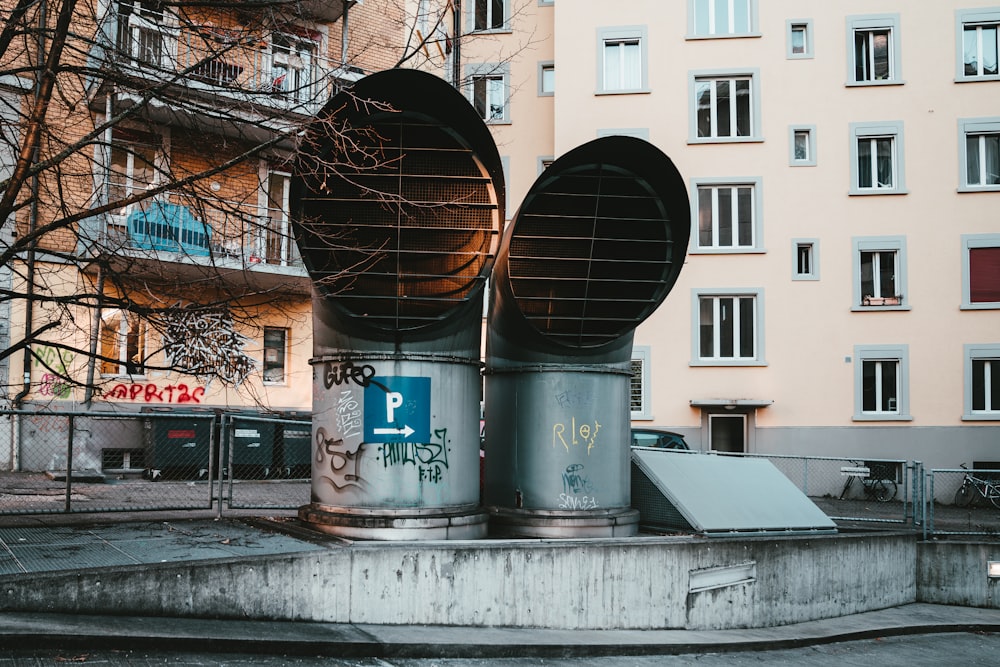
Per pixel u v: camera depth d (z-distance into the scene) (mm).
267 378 19422
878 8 24234
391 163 8438
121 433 15055
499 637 7312
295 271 17953
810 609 10141
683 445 19031
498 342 9773
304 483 14586
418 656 6680
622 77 25266
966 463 23016
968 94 23844
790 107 24375
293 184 8148
